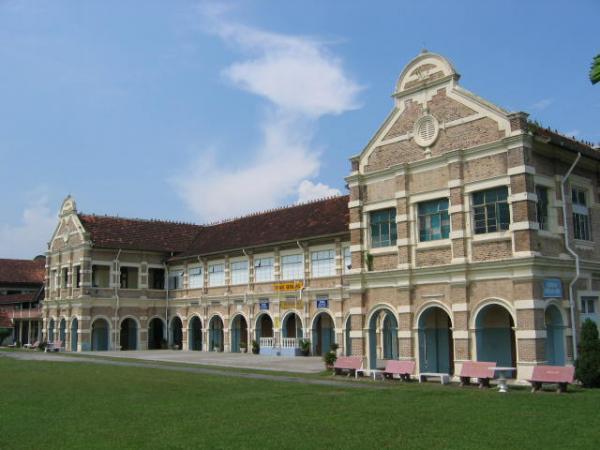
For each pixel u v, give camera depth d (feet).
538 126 84.53
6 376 93.86
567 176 82.89
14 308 225.97
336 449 41.55
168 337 179.11
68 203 181.98
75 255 175.52
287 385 78.89
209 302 165.27
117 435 46.93
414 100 89.15
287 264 144.36
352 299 94.48
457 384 78.28
